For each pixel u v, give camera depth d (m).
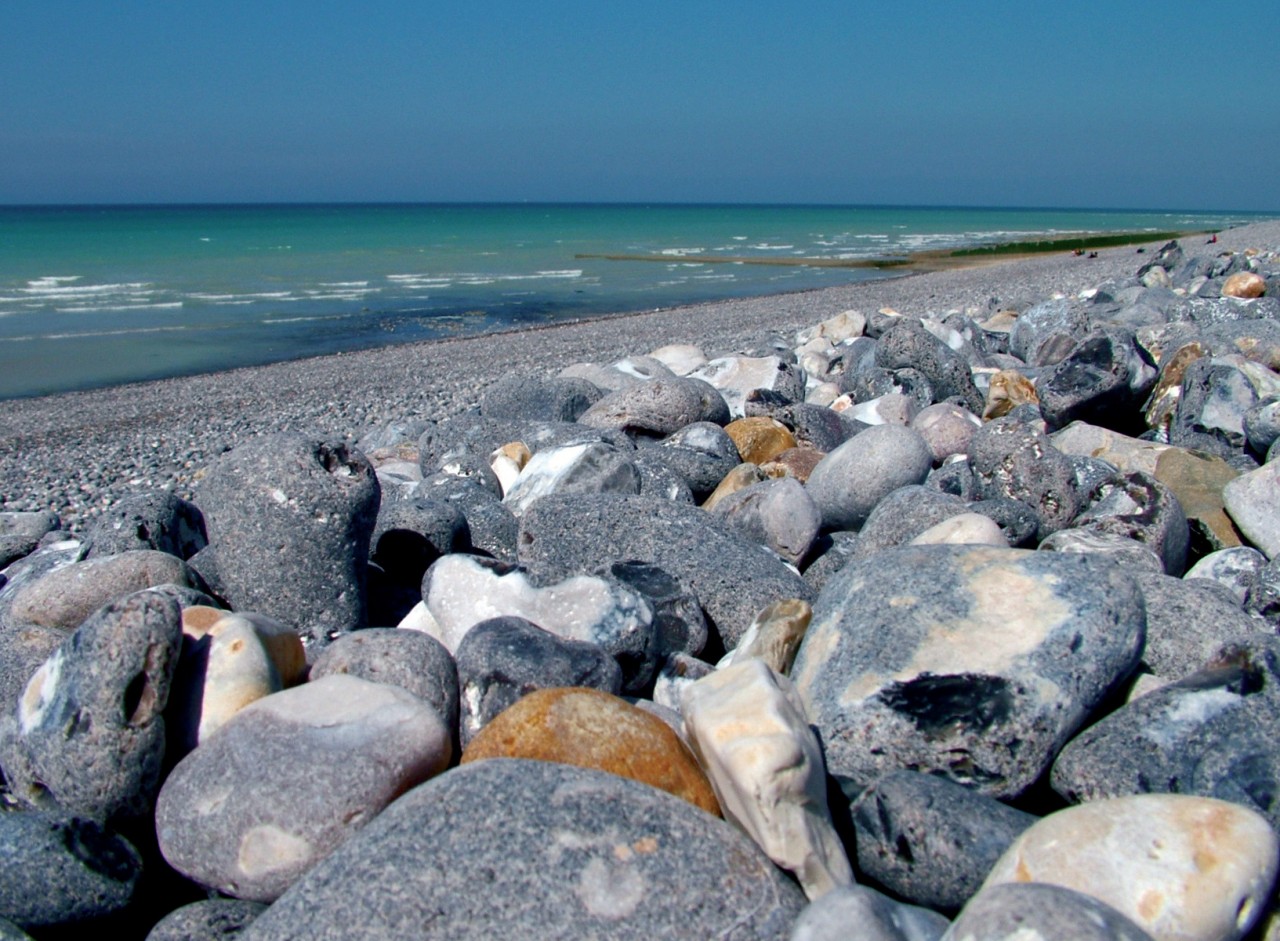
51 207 148.62
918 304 24.45
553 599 3.89
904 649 3.14
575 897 2.30
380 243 54.03
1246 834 2.34
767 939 2.31
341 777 2.74
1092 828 2.39
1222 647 3.31
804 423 7.26
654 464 6.01
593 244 55.97
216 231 63.72
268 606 4.34
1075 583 3.20
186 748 3.15
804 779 2.52
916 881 2.64
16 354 19.45
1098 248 46.31
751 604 4.29
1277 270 13.38
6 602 4.32
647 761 2.80
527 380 8.53
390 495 6.52
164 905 3.03
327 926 2.29
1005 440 5.38
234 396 15.13
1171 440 6.75
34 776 3.09
